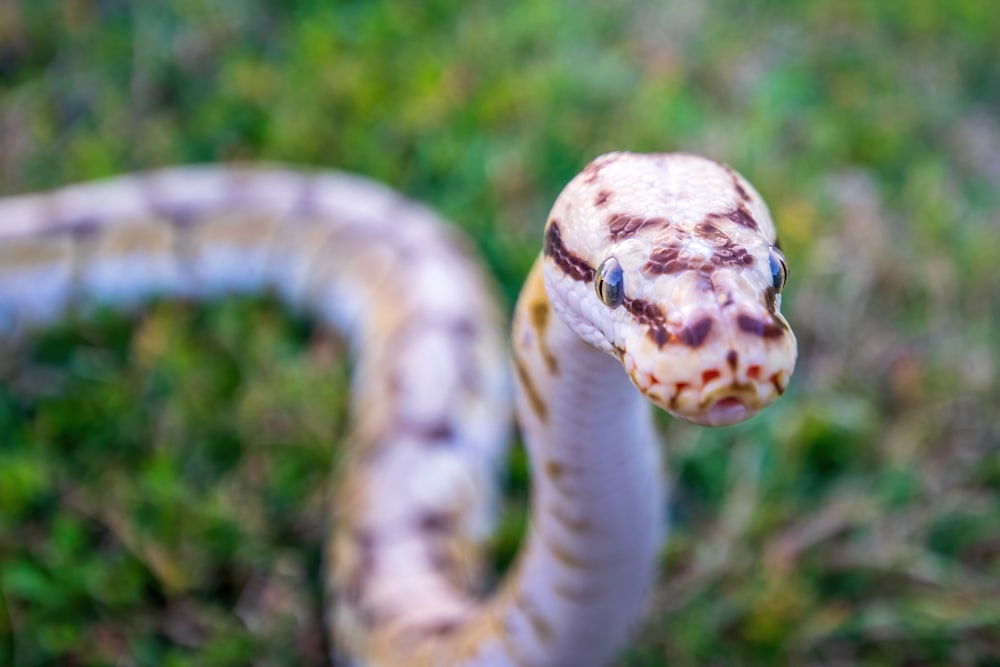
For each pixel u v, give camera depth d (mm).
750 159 411
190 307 414
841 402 341
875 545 306
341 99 459
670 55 470
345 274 410
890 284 379
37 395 361
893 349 362
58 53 484
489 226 412
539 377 223
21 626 293
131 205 420
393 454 325
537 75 453
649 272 198
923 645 295
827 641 296
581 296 209
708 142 421
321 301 417
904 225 399
